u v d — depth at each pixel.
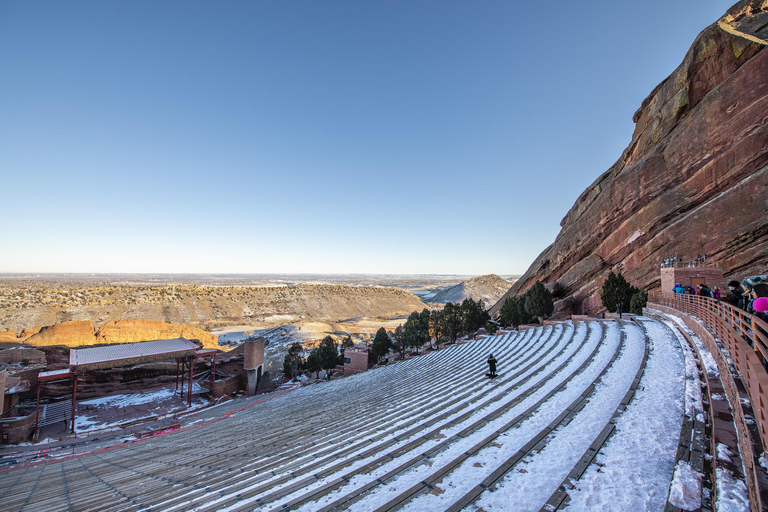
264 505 6.35
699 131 29.12
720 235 27.02
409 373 29.52
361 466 7.66
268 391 49.34
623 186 36.03
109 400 43.78
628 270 35.47
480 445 7.93
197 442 19.39
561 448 7.23
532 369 16.81
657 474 5.86
